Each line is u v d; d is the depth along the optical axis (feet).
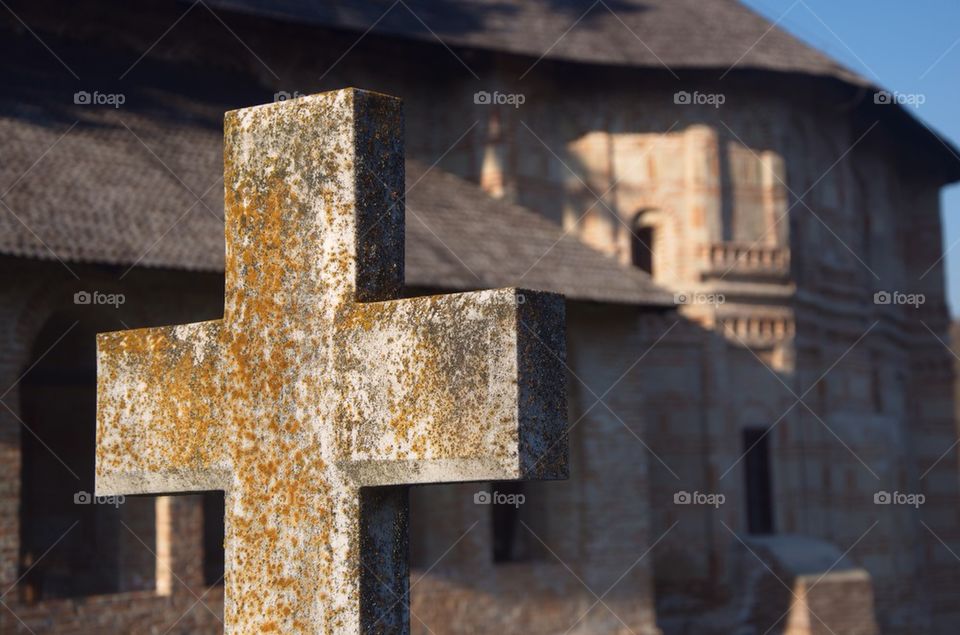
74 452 112.16
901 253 189.06
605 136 142.00
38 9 111.04
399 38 129.80
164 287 95.96
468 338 24.91
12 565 85.97
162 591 93.81
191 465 28.32
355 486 26.21
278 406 27.22
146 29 117.80
